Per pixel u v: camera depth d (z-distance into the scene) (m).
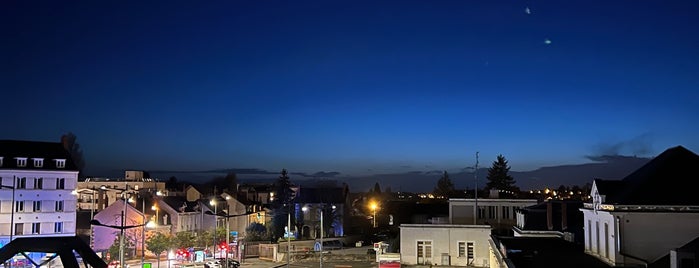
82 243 13.47
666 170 37.72
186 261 82.94
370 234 130.75
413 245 77.62
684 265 29.45
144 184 139.12
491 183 175.75
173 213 105.06
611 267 35.59
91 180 138.38
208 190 153.50
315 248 96.06
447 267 75.44
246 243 100.00
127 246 90.56
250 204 123.88
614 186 40.09
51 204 85.19
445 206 144.00
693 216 35.12
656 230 35.41
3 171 81.31
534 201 89.88
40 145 88.00
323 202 129.25
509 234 79.19
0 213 80.62
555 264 37.31
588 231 43.22
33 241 13.09
